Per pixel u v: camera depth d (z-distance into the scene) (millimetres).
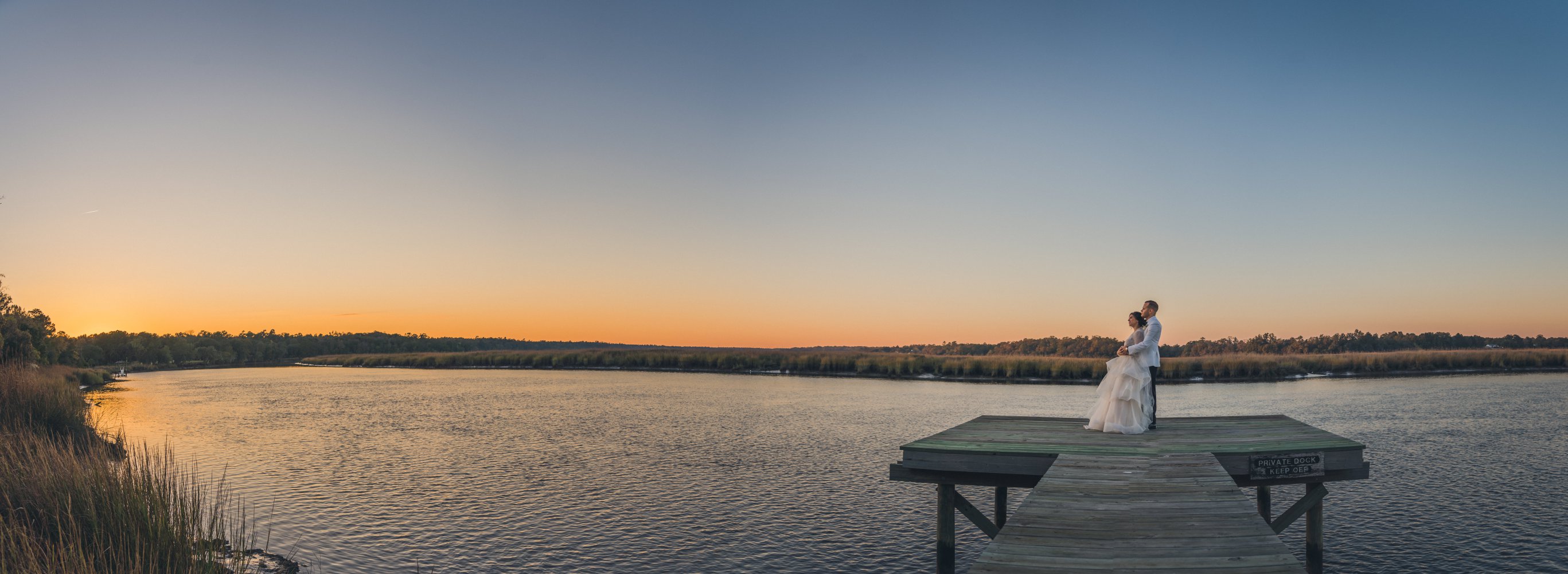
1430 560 12883
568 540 14242
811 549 13805
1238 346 113312
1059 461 9969
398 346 186000
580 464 22062
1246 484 10445
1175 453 10414
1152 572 5801
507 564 12836
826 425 30953
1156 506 7738
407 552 13414
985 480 10703
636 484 19156
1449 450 22797
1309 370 60094
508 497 17656
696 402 41562
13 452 12070
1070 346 106938
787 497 17719
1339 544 13797
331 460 22906
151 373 93688
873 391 48875
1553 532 14289
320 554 13078
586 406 39906
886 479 19750
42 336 49438
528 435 28672
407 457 23406
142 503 10383
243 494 17672
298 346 162500
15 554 8594
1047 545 6508
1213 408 35844
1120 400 12375
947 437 11938
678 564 12977
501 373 80812
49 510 10391
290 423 33062
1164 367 56250
